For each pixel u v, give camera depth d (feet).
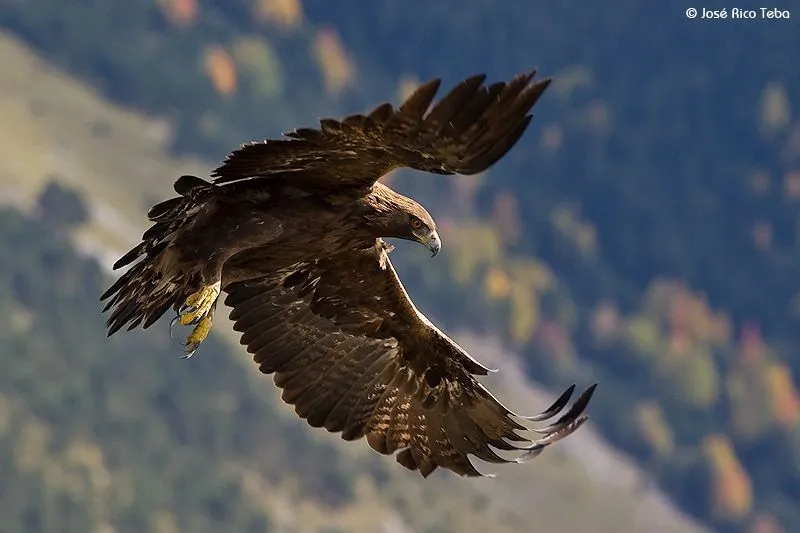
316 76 441.68
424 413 39.42
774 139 486.79
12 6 396.16
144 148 345.72
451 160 28.66
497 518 243.60
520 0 508.53
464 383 38.81
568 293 408.26
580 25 514.27
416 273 344.08
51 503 197.06
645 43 511.81
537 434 37.73
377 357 39.06
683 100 495.82
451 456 39.40
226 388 234.38
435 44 491.31
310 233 33.78
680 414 355.97
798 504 344.69
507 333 352.90
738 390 371.15
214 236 33.40
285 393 38.70
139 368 231.91
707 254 455.63
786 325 434.30
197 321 33.14
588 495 276.82
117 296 33.91
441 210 390.63
